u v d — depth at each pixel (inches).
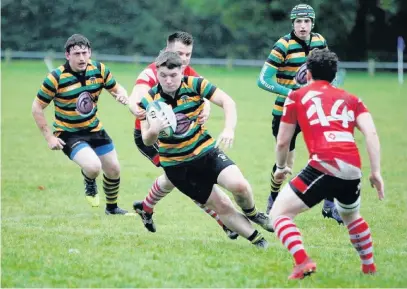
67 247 745.0
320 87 652.7
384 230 911.7
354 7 4160.9
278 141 663.8
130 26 4515.3
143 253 722.8
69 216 973.2
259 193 1163.9
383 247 804.6
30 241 772.6
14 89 2837.1
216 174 725.3
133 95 801.6
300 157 1513.3
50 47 4507.9
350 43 4306.1
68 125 913.5
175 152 725.9
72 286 613.3
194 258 704.4
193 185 734.5
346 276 651.5
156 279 633.0
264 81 941.8
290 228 634.2
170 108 706.2
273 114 963.3
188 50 812.0
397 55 4271.7
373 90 2997.0
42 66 3922.2
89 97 909.2
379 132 1884.8
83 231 850.1
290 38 941.2
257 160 1483.8
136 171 1358.3
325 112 641.0
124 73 3538.4
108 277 638.5
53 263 677.9
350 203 651.5
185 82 719.1
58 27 4507.9
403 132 1888.5
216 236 853.2
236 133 1859.0
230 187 719.7
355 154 634.8
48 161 1455.5
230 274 650.8
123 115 2223.2
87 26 4503.0
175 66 701.9
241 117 2178.9
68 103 904.3
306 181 636.1
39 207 1039.0
